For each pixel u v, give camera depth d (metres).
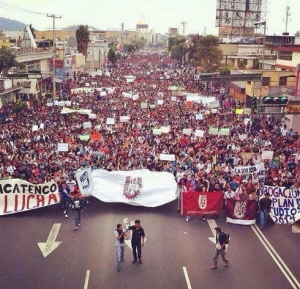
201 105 49.50
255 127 39.12
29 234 18.98
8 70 49.66
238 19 93.62
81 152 28.39
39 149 28.16
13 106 47.22
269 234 19.48
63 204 21.62
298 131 40.66
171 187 22.14
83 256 16.98
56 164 24.86
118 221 20.50
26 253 17.20
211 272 15.88
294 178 23.55
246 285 15.00
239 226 20.34
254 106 30.73
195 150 29.12
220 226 20.25
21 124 36.72
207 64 83.06
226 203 20.64
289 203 20.61
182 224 20.34
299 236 19.31
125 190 21.94
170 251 17.52
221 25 93.31
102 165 25.34
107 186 22.14
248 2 93.12
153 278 15.37
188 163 25.48
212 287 14.82
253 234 19.45
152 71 108.00
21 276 15.44
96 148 29.69
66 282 15.05
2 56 45.81
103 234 19.05
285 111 29.97
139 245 16.25
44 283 14.98
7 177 22.48
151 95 59.00
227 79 51.72
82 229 19.56
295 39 59.72
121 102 51.81
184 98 58.28
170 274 15.68
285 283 15.20
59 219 20.73
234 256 17.19
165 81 79.19
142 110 46.88
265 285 15.04
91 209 21.97
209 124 39.19
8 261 16.53
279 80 52.72
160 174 22.64
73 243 18.14
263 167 24.31
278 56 56.12
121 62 151.25
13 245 17.89
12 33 115.94
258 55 79.25
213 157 27.08
